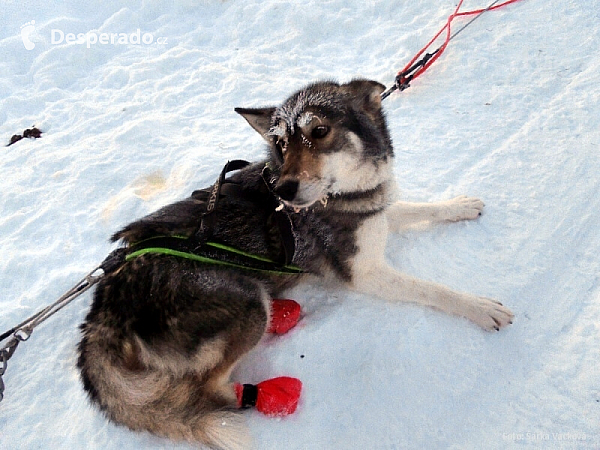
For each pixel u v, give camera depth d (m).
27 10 2.04
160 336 0.81
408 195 1.24
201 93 1.64
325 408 0.88
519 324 0.97
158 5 2.02
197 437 0.82
